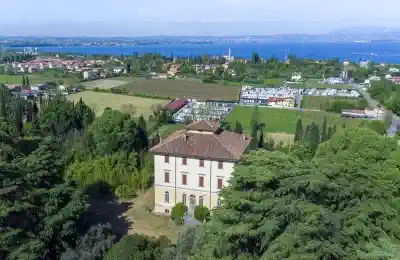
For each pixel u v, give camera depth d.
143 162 82.12
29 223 48.47
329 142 40.19
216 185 66.56
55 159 55.81
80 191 54.22
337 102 175.12
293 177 32.28
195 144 68.12
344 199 33.00
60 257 49.22
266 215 31.75
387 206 33.53
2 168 46.75
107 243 47.88
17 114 114.19
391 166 36.12
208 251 33.47
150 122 140.38
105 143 85.69
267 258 28.41
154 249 43.44
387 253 28.56
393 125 149.50
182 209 65.38
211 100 196.50
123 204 72.56
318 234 29.09
